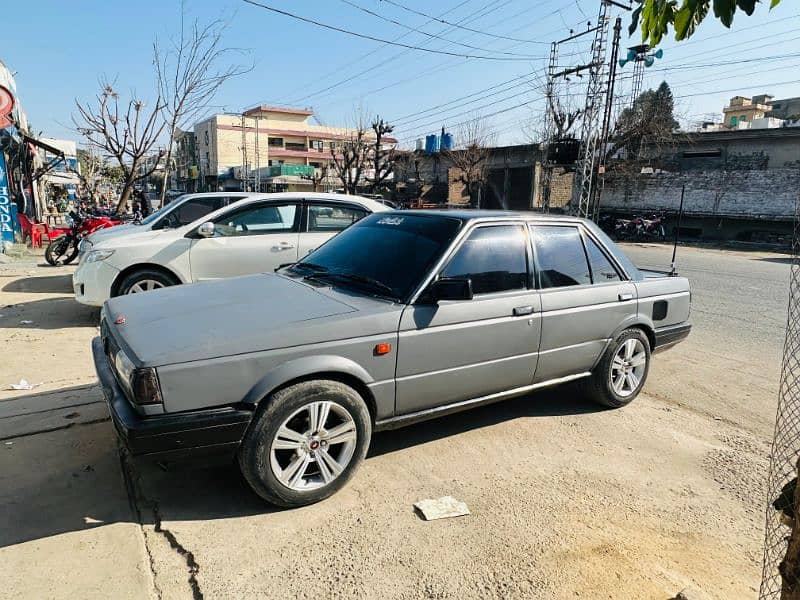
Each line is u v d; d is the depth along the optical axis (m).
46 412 3.95
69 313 7.07
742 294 10.56
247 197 7.46
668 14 1.98
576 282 4.11
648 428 4.20
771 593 2.20
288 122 69.19
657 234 26.08
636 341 4.53
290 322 2.90
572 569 2.54
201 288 3.62
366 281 3.48
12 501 2.87
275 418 2.74
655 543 2.77
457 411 3.58
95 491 3.00
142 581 2.35
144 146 14.80
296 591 2.33
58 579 2.34
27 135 15.93
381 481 3.25
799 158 24.45
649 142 28.33
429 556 2.59
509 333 3.61
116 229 7.94
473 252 3.58
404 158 41.69
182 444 2.57
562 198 33.47
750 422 4.39
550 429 4.11
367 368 3.03
